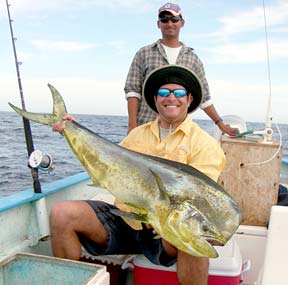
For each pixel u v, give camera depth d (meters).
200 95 2.39
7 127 48.34
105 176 2.03
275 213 1.85
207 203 1.78
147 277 2.26
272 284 1.73
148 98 2.50
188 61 3.77
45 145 24.09
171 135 2.32
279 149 2.69
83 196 3.55
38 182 2.86
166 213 1.77
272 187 2.70
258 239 2.62
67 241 2.20
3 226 2.56
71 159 16.62
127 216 1.87
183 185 1.80
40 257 2.02
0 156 19.70
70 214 2.21
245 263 2.47
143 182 1.89
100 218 2.30
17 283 2.06
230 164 2.76
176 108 2.30
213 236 1.70
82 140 2.13
